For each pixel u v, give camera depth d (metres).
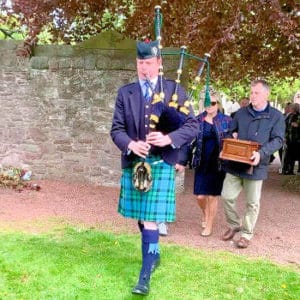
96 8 8.41
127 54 7.50
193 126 3.44
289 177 10.02
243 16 6.99
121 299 3.35
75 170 7.90
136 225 5.35
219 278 3.79
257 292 3.59
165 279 3.72
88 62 7.61
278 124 4.48
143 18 7.68
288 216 6.38
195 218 5.93
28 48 7.66
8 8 7.78
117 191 7.43
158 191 3.40
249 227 4.67
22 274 3.65
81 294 3.39
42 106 7.87
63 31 8.66
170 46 7.55
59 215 5.70
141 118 3.41
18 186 7.16
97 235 4.72
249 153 4.38
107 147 7.73
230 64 9.88
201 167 4.95
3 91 7.97
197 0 7.07
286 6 7.16
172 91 3.50
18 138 8.02
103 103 7.67
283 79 10.95
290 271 4.06
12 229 4.95
